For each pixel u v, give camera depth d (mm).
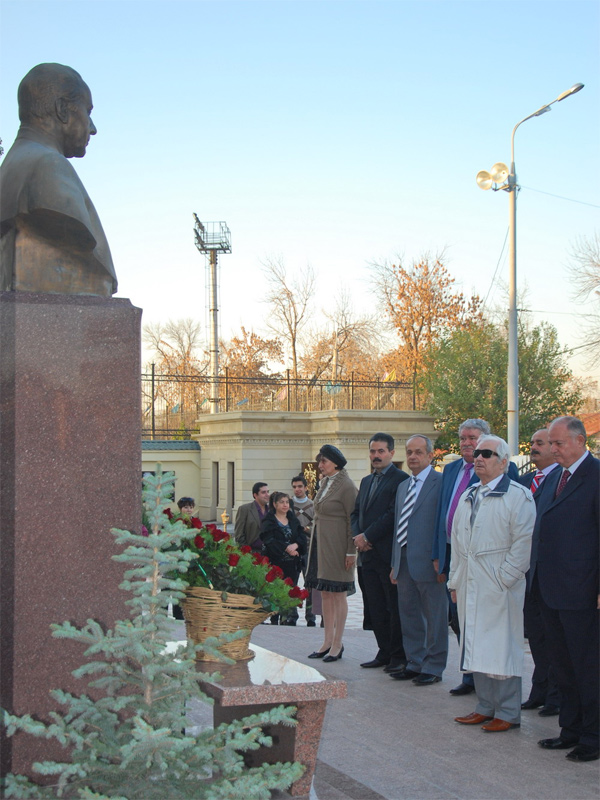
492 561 5309
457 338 30578
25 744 3699
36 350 3895
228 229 43781
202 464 31922
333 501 7352
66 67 4535
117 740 3244
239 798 2930
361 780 4477
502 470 5457
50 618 3807
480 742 5148
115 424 3986
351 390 30812
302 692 3865
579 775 4570
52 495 3859
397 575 6754
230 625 4309
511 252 19922
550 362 29547
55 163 4117
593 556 4949
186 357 53781
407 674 6793
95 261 4211
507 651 5281
